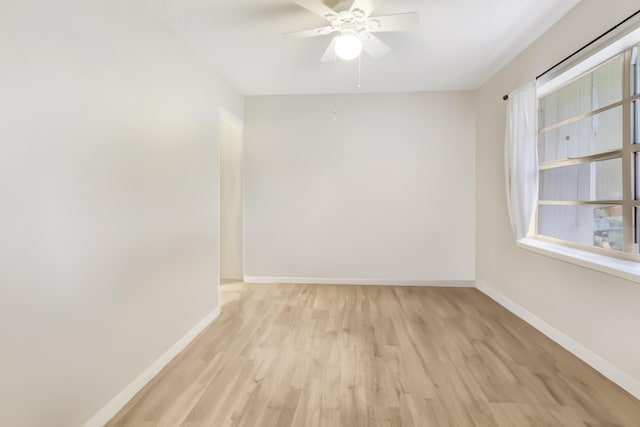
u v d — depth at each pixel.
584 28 2.24
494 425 1.67
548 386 2.01
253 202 4.45
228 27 2.53
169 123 2.46
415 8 2.32
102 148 1.75
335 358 2.38
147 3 2.18
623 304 1.97
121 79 1.91
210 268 3.11
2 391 1.25
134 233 2.02
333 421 1.71
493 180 3.69
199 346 2.60
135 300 2.03
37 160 1.38
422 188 4.27
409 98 4.24
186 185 2.71
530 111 2.83
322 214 4.38
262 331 2.87
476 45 2.92
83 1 1.62
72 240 1.56
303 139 4.36
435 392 1.96
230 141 4.52
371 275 4.36
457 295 3.88
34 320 1.37
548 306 2.70
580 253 2.42
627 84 2.08
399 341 2.65
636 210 2.07
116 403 1.83
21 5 1.31
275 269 4.45
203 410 1.81
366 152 4.30
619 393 1.93
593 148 2.40
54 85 1.46
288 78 3.71
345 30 2.20
